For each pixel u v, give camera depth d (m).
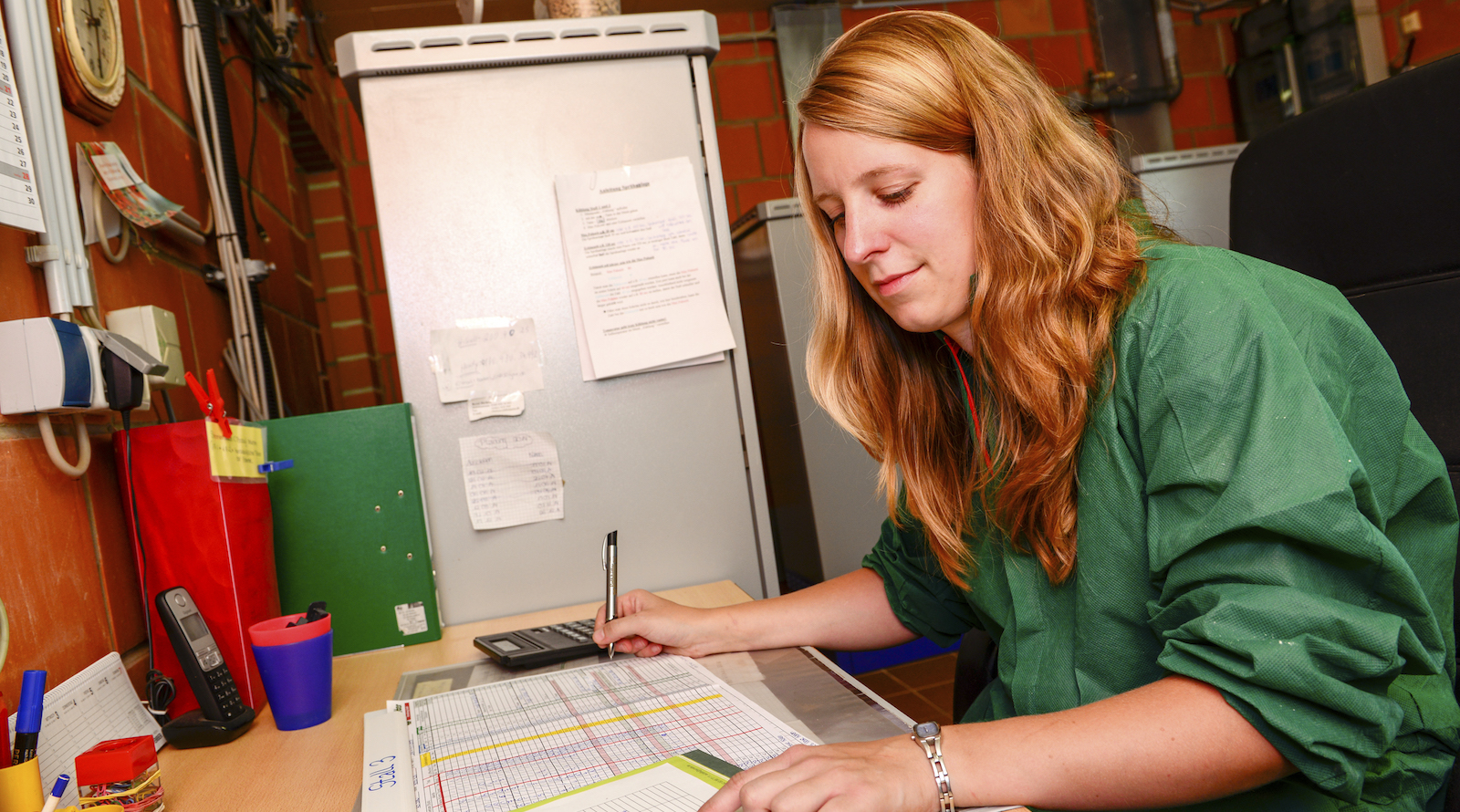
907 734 0.60
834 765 0.54
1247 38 3.69
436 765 0.64
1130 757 0.55
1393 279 0.92
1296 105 3.57
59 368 0.75
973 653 1.01
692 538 1.29
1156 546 0.65
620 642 0.95
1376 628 0.55
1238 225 1.08
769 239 2.20
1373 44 3.37
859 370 0.97
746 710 0.71
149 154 1.26
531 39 1.26
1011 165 0.73
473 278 1.24
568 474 1.25
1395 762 0.69
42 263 0.83
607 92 1.29
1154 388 0.66
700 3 3.44
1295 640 0.55
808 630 0.97
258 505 0.95
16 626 0.71
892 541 1.05
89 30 1.03
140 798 0.62
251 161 1.76
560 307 1.26
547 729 0.70
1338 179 0.97
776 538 2.55
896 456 0.96
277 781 0.68
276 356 1.92
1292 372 0.61
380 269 3.33
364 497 1.10
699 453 1.29
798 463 2.23
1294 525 0.57
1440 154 0.88
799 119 0.78
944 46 0.75
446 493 1.21
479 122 1.25
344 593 1.10
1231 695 0.56
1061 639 0.77
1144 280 0.70
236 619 0.86
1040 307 0.72
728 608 0.97
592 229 1.27
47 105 0.85
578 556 1.25
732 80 3.50
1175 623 0.64
